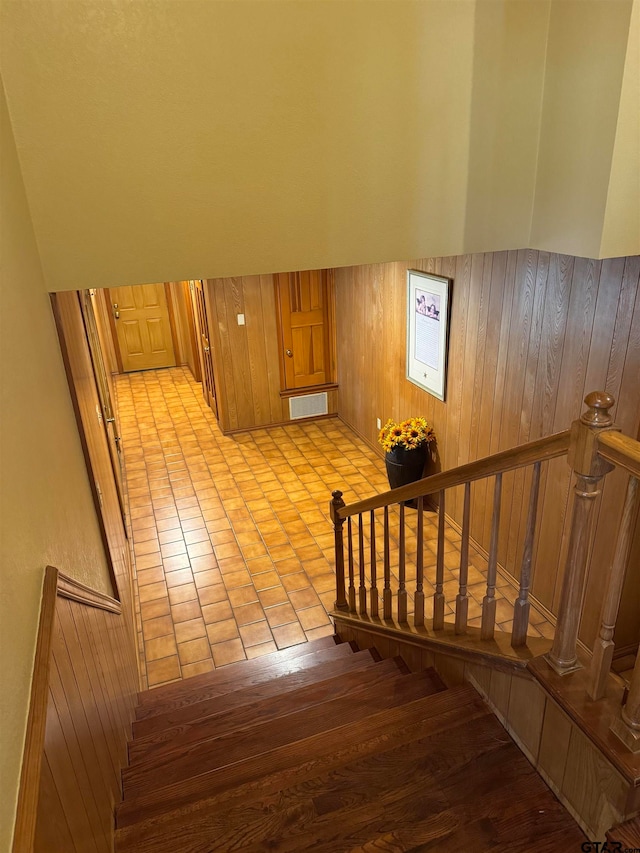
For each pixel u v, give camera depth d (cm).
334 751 198
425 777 182
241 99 226
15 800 107
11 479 138
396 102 242
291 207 244
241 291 650
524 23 243
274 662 347
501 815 169
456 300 443
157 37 211
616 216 240
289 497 564
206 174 230
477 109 252
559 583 376
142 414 770
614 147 228
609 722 155
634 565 322
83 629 199
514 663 187
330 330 698
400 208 257
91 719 190
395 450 502
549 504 374
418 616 268
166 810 190
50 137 211
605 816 156
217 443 682
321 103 234
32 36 200
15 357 162
